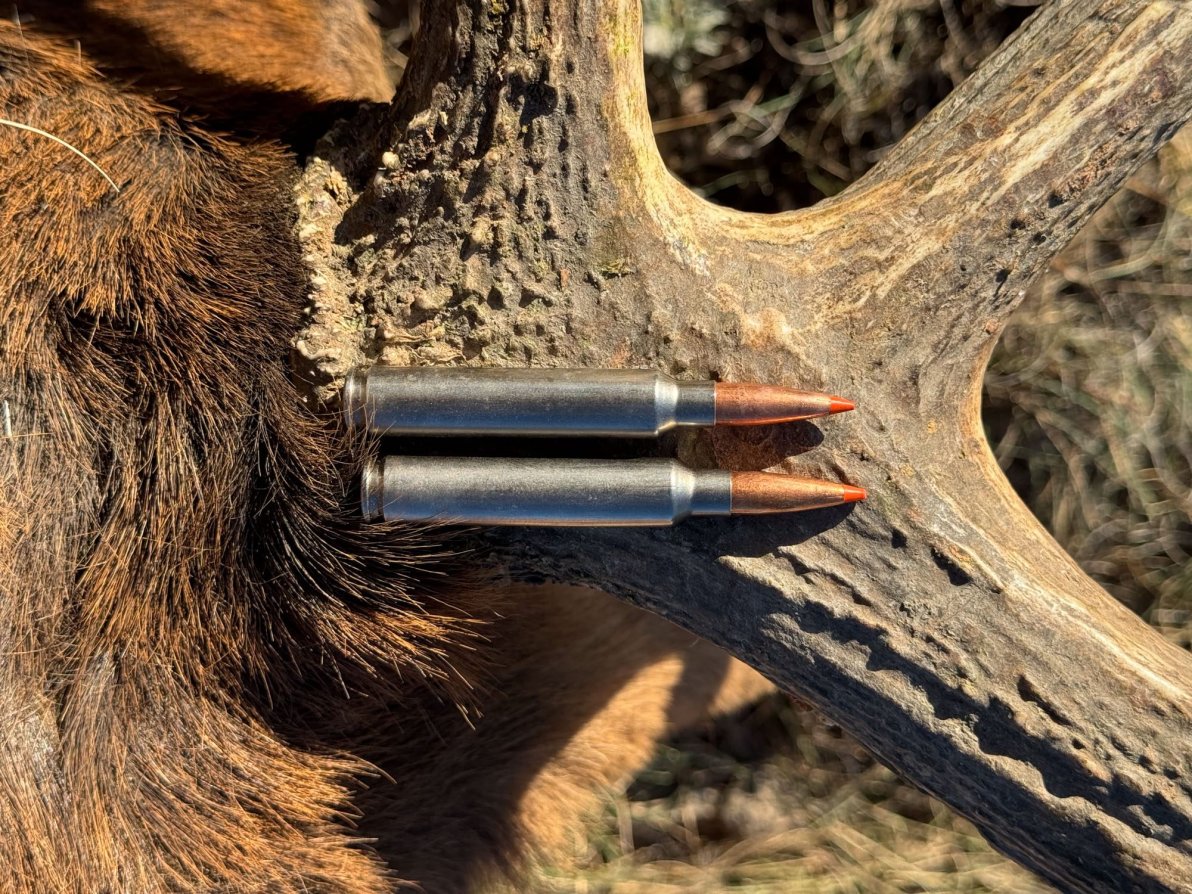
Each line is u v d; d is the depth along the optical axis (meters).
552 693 0.28
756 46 0.35
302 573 0.21
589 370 0.19
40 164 0.21
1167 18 0.19
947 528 0.19
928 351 0.20
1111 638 0.19
